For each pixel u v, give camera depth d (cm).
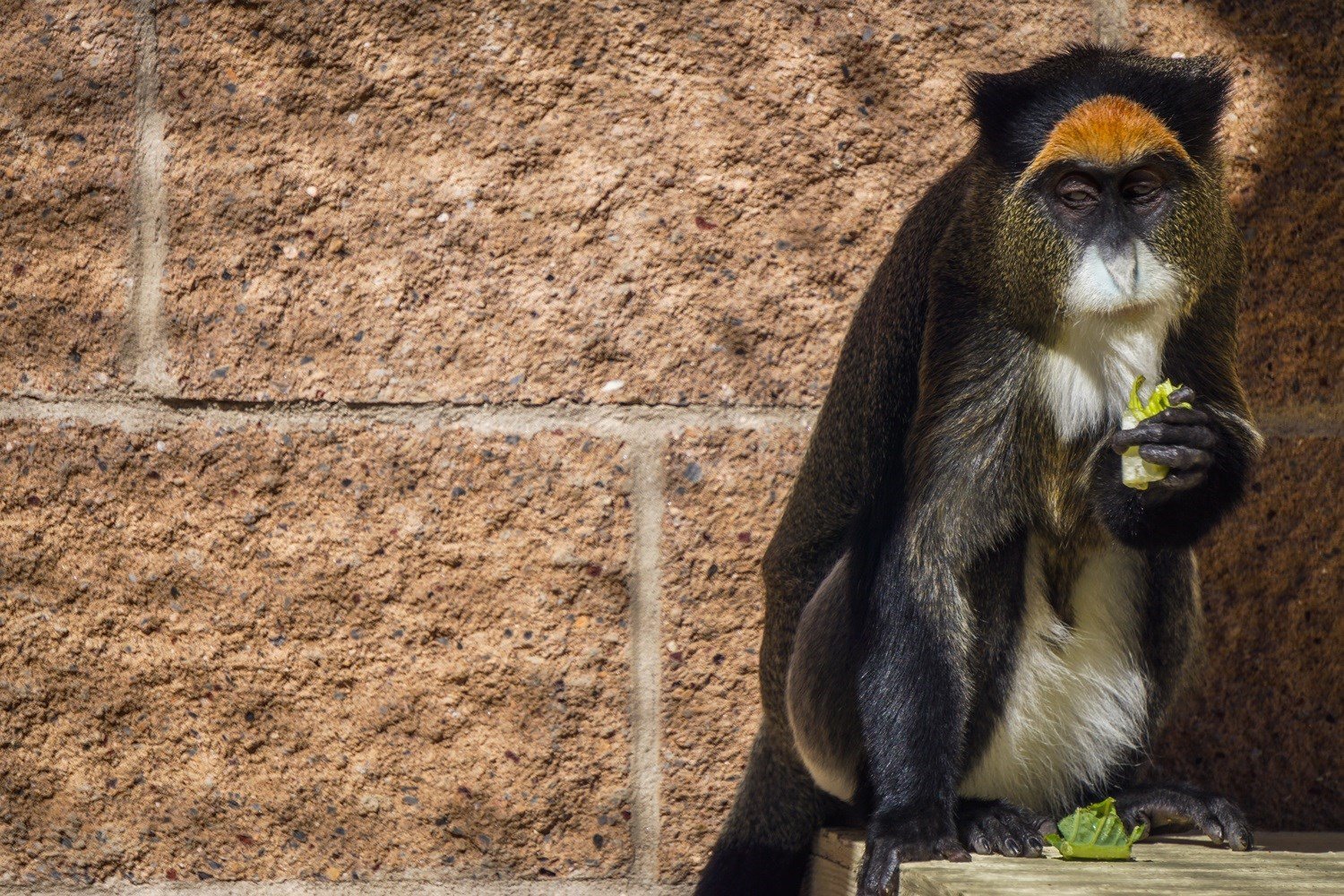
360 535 1053
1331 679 1120
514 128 1070
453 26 1070
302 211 1061
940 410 906
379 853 1051
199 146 1061
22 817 1042
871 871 840
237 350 1055
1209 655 1107
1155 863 827
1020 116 903
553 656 1058
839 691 945
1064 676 959
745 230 1077
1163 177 867
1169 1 1118
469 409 1062
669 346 1069
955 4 1102
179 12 1062
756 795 1044
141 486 1048
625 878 1058
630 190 1072
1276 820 1109
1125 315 873
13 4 1058
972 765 954
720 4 1084
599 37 1076
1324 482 1118
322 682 1051
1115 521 887
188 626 1048
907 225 1023
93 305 1052
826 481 1023
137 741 1045
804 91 1085
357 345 1059
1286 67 1121
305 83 1065
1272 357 1115
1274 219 1116
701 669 1063
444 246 1065
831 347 1077
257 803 1048
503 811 1054
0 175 1052
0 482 1045
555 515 1061
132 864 1045
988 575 927
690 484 1066
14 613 1042
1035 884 745
